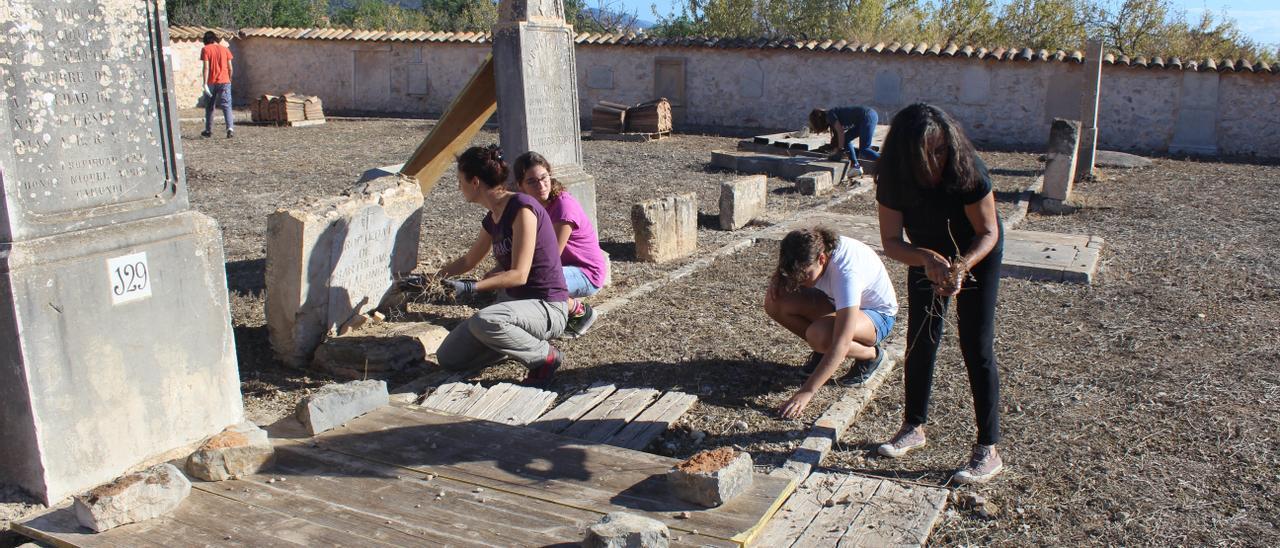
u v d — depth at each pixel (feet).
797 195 38.88
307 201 17.97
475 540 10.32
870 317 15.76
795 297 16.25
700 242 29.71
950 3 94.79
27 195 11.34
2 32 10.83
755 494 11.35
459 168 16.69
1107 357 18.02
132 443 12.83
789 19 94.84
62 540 10.50
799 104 66.64
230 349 14.24
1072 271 23.85
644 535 9.51
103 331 12.26
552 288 16.83
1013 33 94.79
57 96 11.53
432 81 77.71
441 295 21.94
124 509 10.76
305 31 81.46
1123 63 57.00
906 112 11.66
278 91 83.41
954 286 11.29
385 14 122.83
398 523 10.73
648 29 106.73
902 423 14.60
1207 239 29.48
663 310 21.40
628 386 16.55
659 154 52.42
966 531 11.46
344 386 14.06
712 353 18.29
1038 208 35.94
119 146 12.39
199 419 13.79
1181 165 49.70
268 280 17.76
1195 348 18.52
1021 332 19.72
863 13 92.27
